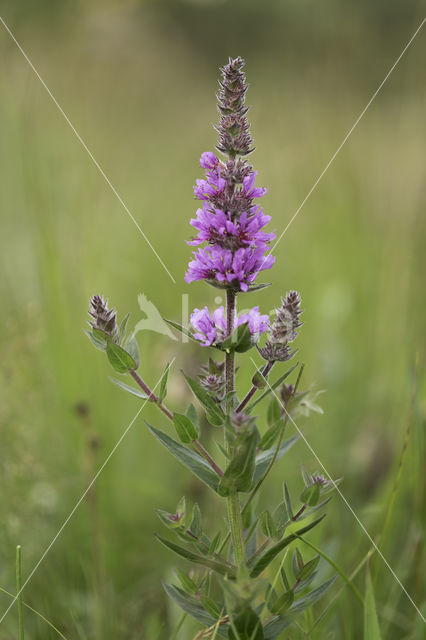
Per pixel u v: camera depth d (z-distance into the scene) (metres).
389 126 6.77
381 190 6.20
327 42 6.99
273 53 10.59
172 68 10.24
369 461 3.76
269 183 6.69
